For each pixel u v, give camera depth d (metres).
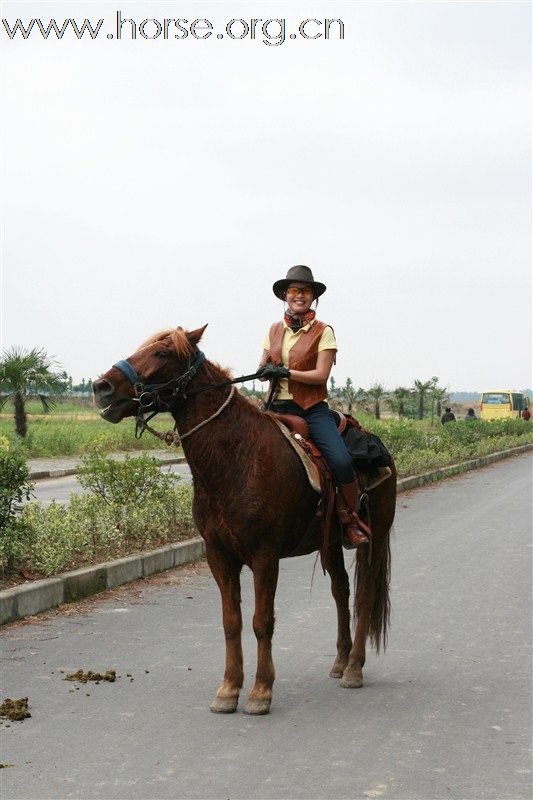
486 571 10.29
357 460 6.07
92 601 8.45
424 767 4.62
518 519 14.80
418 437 25.72
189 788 4.33
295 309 6.02
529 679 6.22
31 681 5.98
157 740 4.96
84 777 4.45
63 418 51.44
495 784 4.41
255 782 4.41
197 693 5.79
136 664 6.42
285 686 6.02
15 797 4.21
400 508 16.36
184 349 5.26
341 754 4.79
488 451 30.81
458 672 6.39
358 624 6.14
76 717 5.30
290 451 5.60
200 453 5.34
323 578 10.09
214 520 5.43
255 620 5.46
